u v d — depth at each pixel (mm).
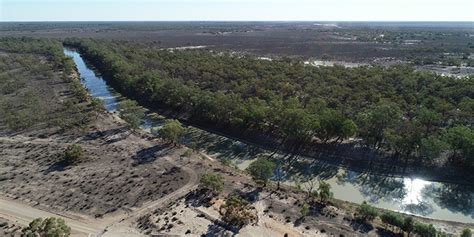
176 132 118375
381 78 177625
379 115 113750
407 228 72750
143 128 140250
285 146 119188
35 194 90375
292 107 128375
